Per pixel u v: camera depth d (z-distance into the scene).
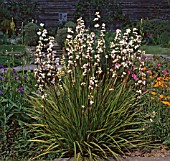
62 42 10.71
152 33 14.15
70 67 3.46
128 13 15.42
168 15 15.61
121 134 3.42
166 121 3.63
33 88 4.09
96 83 3.28
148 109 3.82
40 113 3.45
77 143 3.15
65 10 15.12
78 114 3.23
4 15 14.22
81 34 3.54
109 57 4.52
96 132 3.29
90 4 14.88
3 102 3.66
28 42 11.59
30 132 3.52
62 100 3.40
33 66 7.29
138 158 3.20
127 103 3.51
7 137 3.48
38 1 15.00
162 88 4.29
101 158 3.19
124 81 3.55
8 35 13.45
